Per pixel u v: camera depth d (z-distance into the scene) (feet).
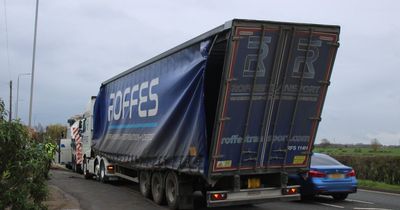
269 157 36.11
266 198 36.81
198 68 35.96
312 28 34.06
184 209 39.91
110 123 61.26
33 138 25.85
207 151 34.76
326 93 36.50
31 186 24.56
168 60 42.06
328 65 35.76
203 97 35.19
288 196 37.47
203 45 35.47
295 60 34.58
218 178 35.04
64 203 44.29
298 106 35.99
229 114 33.73
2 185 23.30
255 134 35.17
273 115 35.37
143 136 46.88
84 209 41.65
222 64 37.14
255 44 32.89
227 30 32.68
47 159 25.00
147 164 45.57
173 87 40.11
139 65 49.65
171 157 39.83
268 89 34.42
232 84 33.14
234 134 34.37
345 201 48.49
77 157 89.61
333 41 35.14
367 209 42.27
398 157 69.67
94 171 72.13
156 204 44.70
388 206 44.52
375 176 73.41
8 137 22.75
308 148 37.42
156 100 44.06
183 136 37.99
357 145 174.70
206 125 35.47
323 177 46.19
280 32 33.27
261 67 33.58
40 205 25.41
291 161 37.01
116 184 66.39
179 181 39.63
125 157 52.80
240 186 36.52
